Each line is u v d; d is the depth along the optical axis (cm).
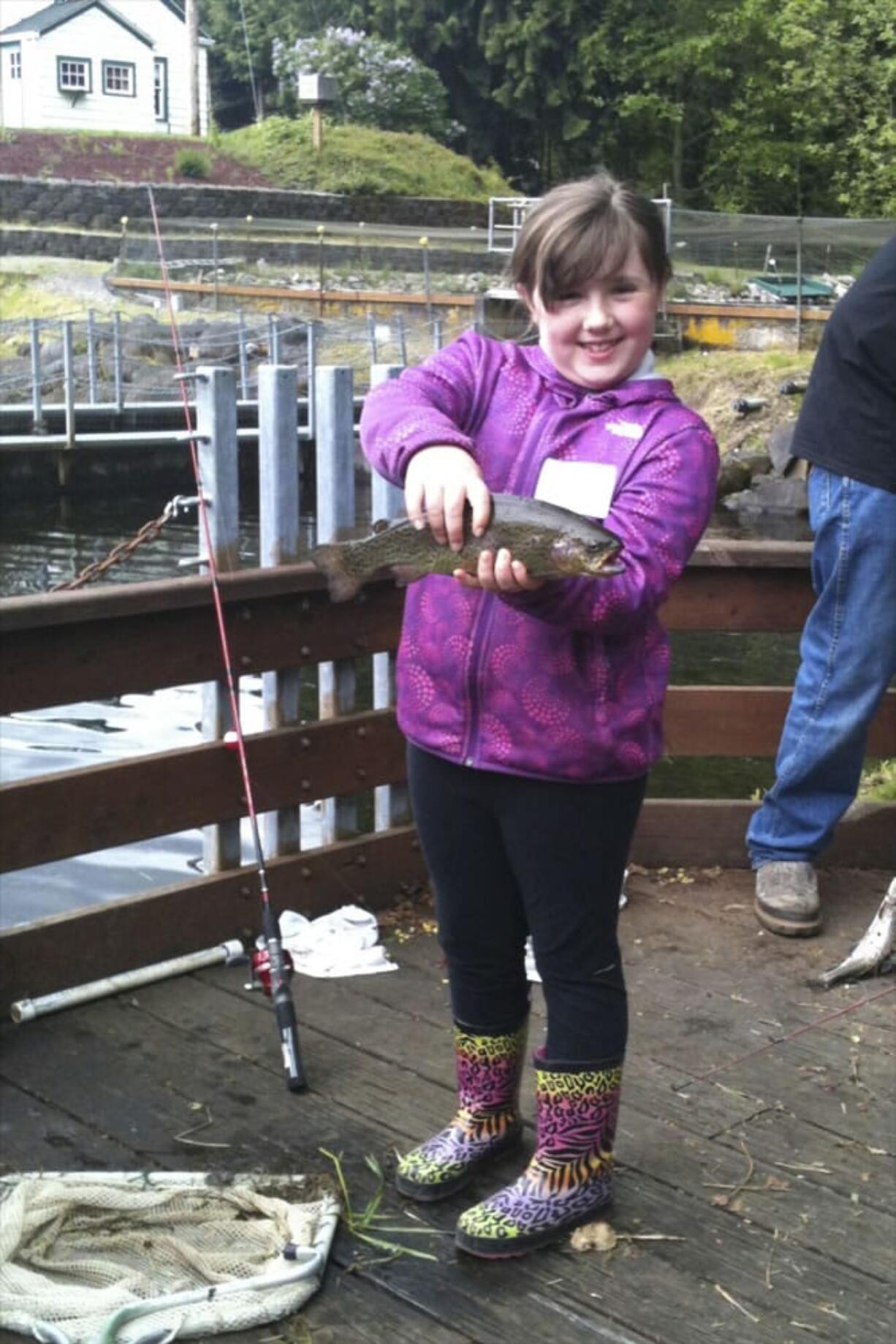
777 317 2186
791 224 2502
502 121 4112
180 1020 322
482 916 244
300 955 348
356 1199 256
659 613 401
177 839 692
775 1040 314
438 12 4009
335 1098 289
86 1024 319
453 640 227
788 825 374
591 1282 234
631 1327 224
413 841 389
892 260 341
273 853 372
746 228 2508
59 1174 255
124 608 320
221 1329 221
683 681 1037
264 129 3428
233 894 355
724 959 354
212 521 370
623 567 198
